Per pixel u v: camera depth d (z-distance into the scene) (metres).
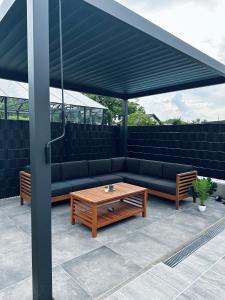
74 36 3.07
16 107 7.43
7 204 4.60
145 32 2.68
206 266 2.58
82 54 3.71
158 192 4.78
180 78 5.07
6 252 2.85
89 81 5.41
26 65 4.28
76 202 3.71
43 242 1.89
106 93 6.43
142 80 5.27
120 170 6.30
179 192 4.47
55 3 2.29
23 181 4.47
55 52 3.62
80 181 4.90
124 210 3.96
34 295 1.96
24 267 2.54
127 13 2.48
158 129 6.39
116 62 4.06
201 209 4.31
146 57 3.81
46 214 1.89
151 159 6.60
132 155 7.13
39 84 1.80
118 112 16.50
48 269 1.94
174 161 6.07
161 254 2.83
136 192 3.91
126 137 7.03
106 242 3.13
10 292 2.13
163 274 2.43
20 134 5.04
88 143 6.34
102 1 2.25
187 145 5.77
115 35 3.04
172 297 2.09
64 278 2.34
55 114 8.05
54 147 5.64
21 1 2.20
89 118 9.24
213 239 3.23
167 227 3.63
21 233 3.36
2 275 2.39
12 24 2.70
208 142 5.38
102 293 2.13
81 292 2.14
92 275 2.40
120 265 2.59
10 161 4.95
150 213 4.24
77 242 3.12
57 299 2.05
